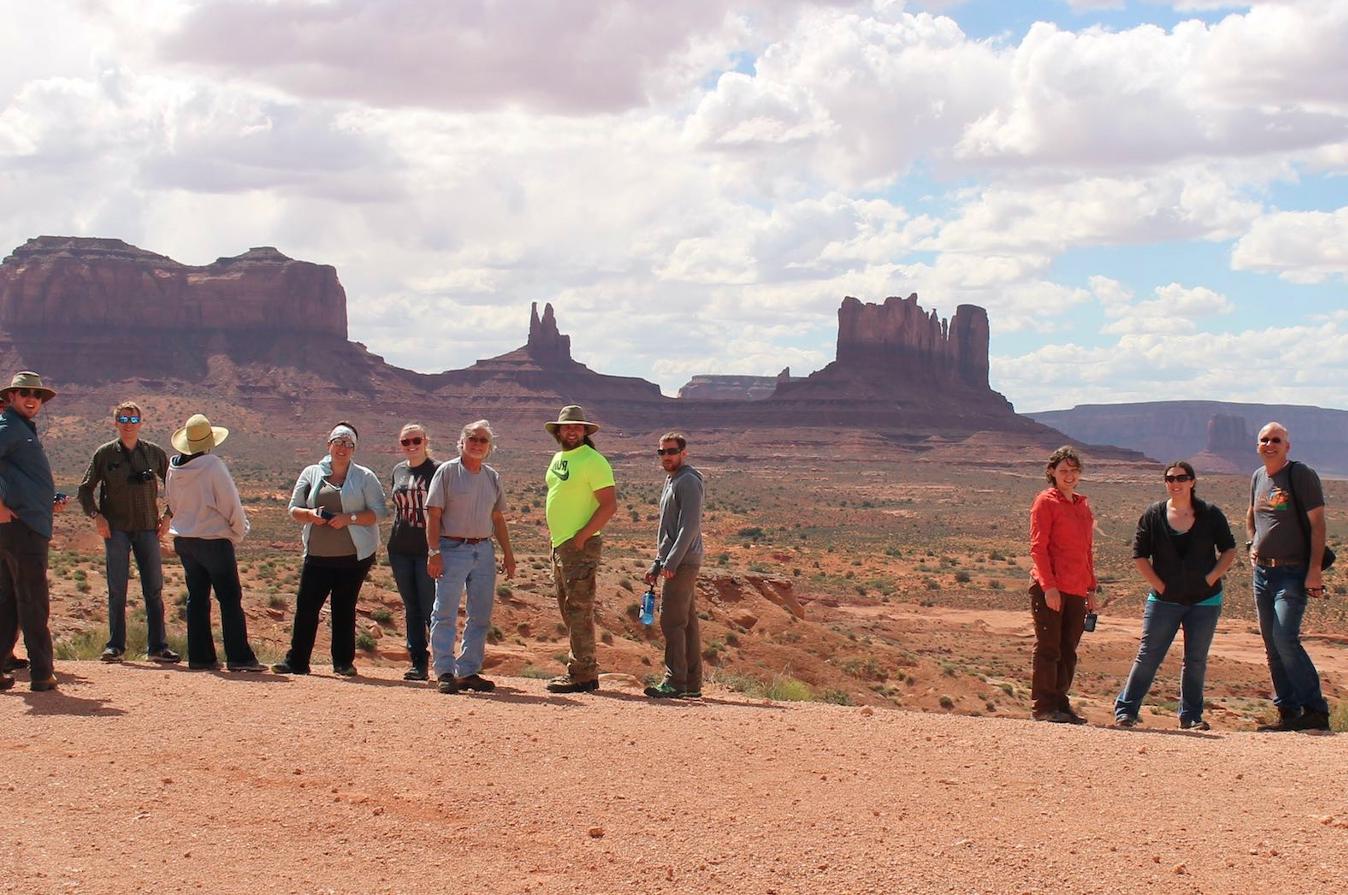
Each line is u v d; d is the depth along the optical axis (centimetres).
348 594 1236
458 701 997
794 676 3691
